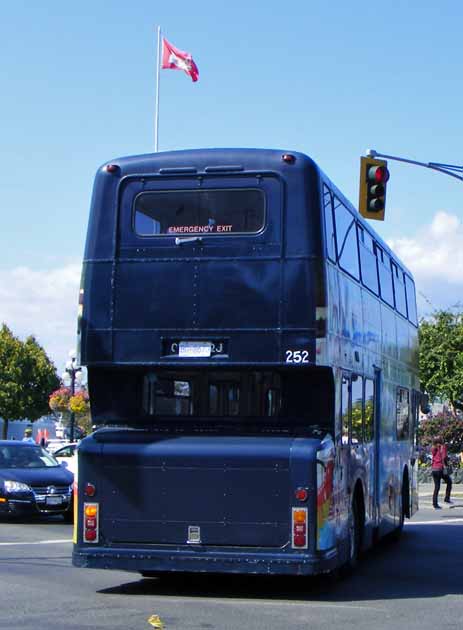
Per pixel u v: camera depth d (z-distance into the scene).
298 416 12.32
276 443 11.82
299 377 12.33
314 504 11.62
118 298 12.31
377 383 16.59
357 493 14.52
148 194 12.41
